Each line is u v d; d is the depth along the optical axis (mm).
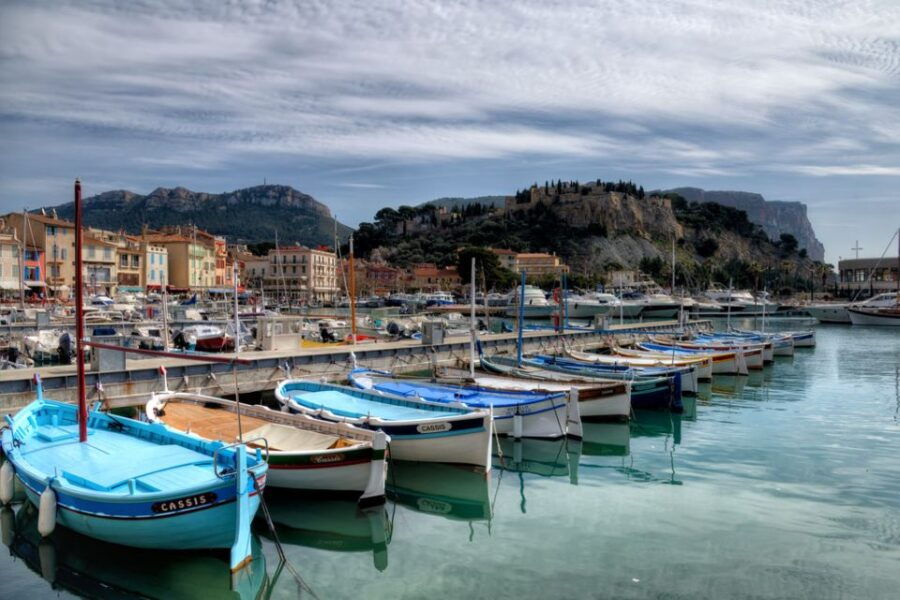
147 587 15945
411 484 23344
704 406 39000
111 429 22078
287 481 20000
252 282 171750
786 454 27359
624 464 26047
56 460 18844
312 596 15148
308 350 45375
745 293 189500
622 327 77250
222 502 15492
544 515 20188
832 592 15133
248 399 37156
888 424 33438
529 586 15461
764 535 18422
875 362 60875
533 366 42281
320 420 22078
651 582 15625
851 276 193625
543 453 28000
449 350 51812
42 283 99188
